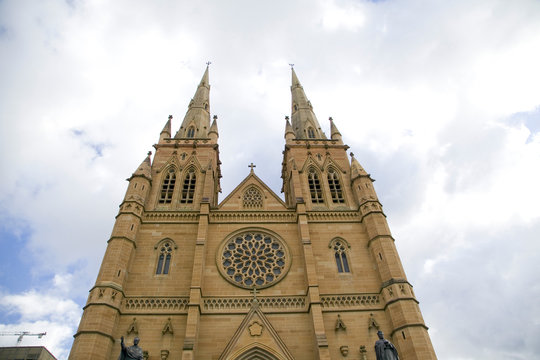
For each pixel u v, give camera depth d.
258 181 48.16
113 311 32.88
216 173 54.34
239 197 46.09
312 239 41.38
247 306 35.56
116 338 32.50
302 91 69.44
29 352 52.81
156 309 34.62
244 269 39.06
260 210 43.91
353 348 32.97
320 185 48.44
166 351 31.55
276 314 35.06
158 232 41.03
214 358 32.00
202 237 39.25
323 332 32.28
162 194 46.25
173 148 51.88
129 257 37.50
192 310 33.06
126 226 39.22
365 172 47.97
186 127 57.81
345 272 38.78
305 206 43.78
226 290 36.69
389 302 34.75
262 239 41.50
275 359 31.17
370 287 37.34
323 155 52.34
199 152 51.41
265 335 32.41
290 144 53.62
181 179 47.62
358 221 43.41
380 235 39.81
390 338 33.72
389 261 37.56
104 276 34.62
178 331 33.22
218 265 38.50
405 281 35.94
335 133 56.19
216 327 33.84
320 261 39.38
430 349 31.52
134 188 43.72
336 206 45.81
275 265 39.31
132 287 36.16
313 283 35.69
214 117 59.12
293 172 48.16
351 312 35.25
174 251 39.41
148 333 32.97
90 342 30.02
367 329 34.12
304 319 34.78
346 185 48.25
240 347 31.52
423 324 33.12
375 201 43.75
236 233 41.69
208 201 42.88
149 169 47.41
